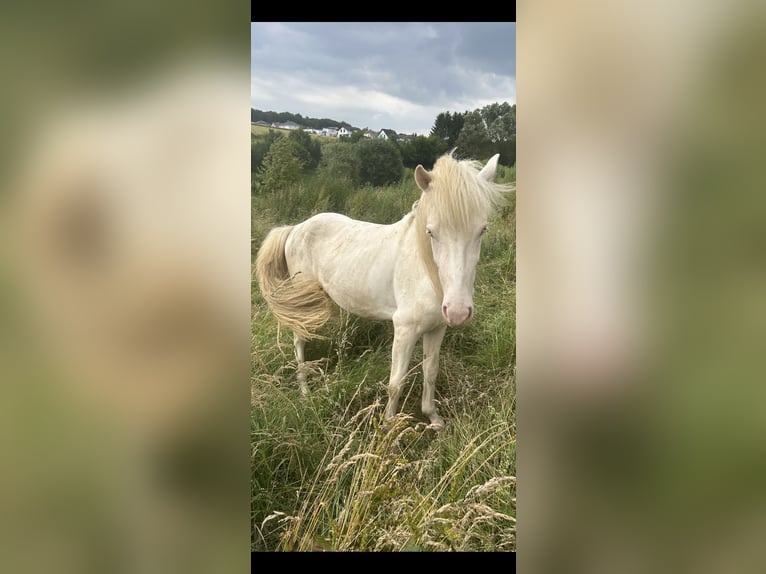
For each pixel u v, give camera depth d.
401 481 1.68
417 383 2.70
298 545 1.54
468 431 2.18
